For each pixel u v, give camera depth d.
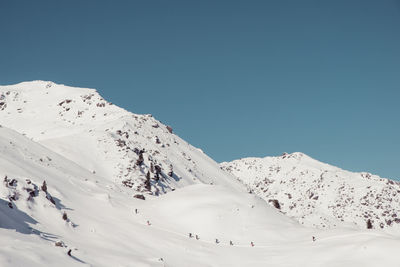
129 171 139.12
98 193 77.62
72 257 33.84
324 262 51.16
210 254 54.94
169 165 170.00
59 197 61.03
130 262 39.78
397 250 50.44
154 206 80.62
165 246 54.34
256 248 61.84
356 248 53.28
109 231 54.38
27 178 54.66
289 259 54.12
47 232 43.00
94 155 147.38
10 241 31.20
